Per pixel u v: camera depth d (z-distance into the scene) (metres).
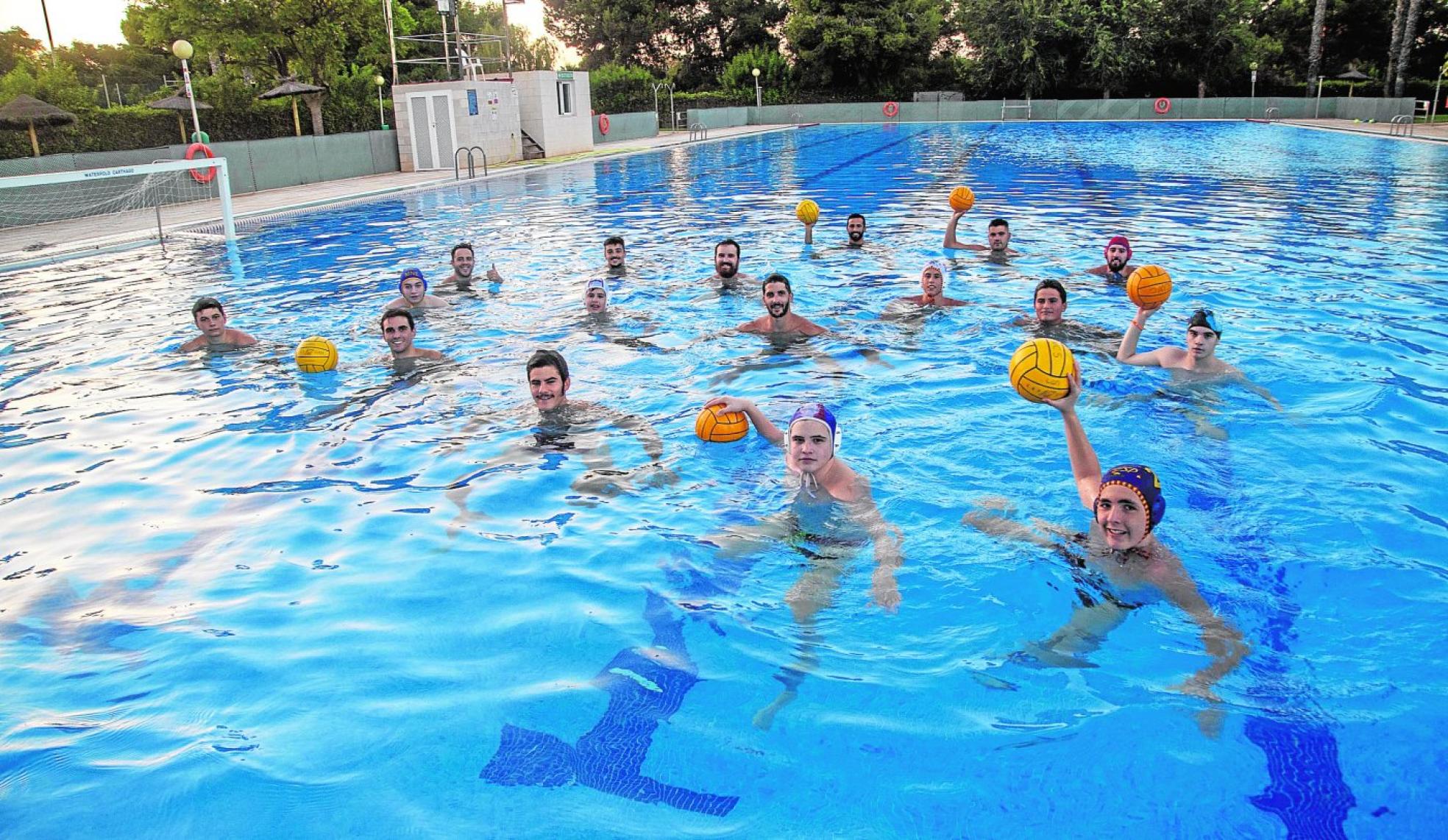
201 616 3.46
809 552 3.79
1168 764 2.57
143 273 10.79
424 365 6.62
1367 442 4.73
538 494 4.46
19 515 4.39
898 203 15.97
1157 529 3.87
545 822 2.42
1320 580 3.49
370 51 34.94
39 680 3.09
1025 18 46.56
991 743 2.67
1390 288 8.09
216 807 2.50
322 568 3.82
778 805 2.46
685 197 17.58
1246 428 4.93
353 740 2.75
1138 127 38.88
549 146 27.78
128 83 54.50
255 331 7.75
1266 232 11.57
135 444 5.26
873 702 2.87
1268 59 48.25
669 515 4.18
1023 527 3.92
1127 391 5.54
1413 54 46.19
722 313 7.86
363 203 17.52
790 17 52.62
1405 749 2.61
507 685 3.00
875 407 5.43
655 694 2.94
